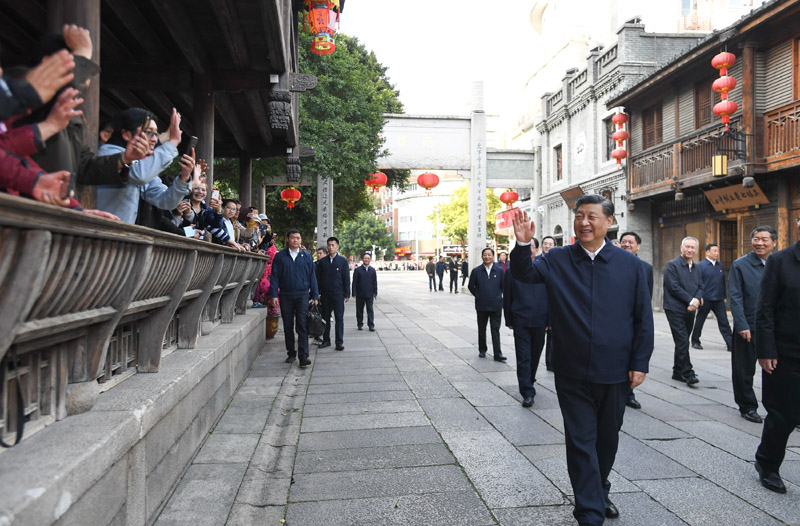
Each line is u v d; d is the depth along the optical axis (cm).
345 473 356
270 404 519
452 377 664
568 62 2911
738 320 472
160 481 284
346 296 923
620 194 1761
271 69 650
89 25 278
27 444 193
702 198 1425
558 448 405
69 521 174
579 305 283
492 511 301
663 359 807
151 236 247
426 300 2108
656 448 407
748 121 1155
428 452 397
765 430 335
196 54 586
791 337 324
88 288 207
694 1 2211
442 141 2444
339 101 1483
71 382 238
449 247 7981
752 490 330
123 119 284
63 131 203
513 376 669
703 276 865
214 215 525
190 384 343
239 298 767
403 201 9594
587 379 277
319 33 727
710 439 428
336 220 2545
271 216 2053
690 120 1405
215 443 400
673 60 1344
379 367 731
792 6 1025
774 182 1178
